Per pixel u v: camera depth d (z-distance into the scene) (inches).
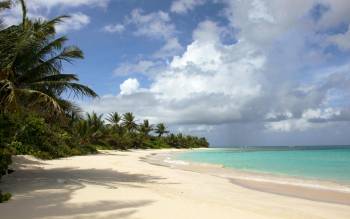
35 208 393.4
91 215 367.2
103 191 532.1
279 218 396.2
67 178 695.7
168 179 761.0
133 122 3713.1
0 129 587.8
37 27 647.8
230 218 380.5
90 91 698.2
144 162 1368.1
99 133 2613.2
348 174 1011.3
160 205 431.8
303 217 411.8
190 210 409.7
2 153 587.5
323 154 2856.8
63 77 704.4
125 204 431.5
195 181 747.4
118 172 874.8
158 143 4409.5
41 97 634.8
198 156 2423.7
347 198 577.3
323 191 652.7
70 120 707.4
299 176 941.2
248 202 503.2
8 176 692.7
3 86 588.7
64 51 684.1
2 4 610.5
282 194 611.2
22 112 661.3
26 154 1159.6
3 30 619.2
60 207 402.6
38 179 661.3
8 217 348.5
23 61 650.8
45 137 1385.3
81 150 1856.5
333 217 421.7
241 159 1957.4
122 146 3046.3
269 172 1071.0
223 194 575.8
